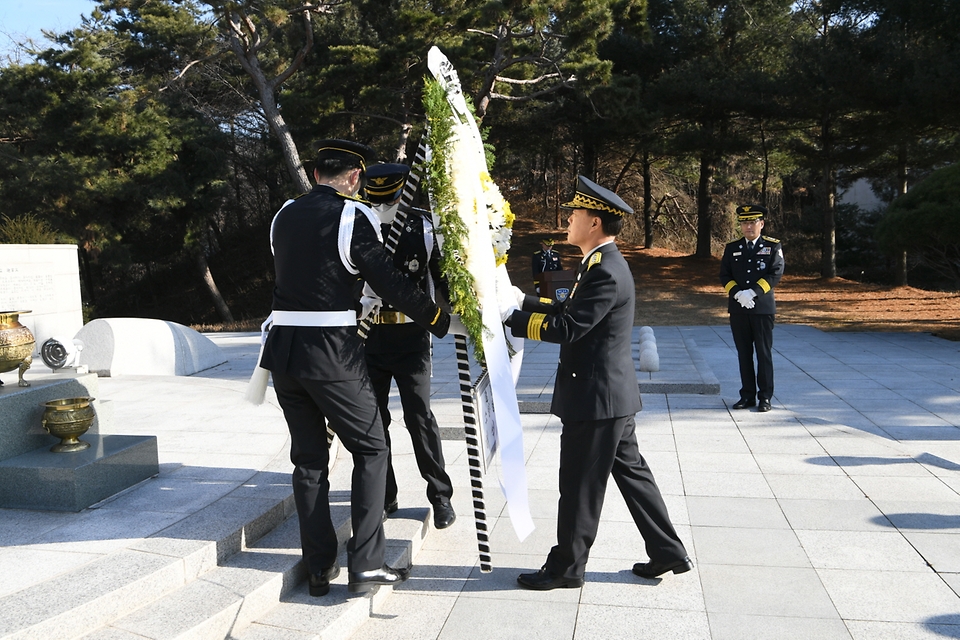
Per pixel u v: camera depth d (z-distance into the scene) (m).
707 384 7.87
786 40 21.34
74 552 3.24
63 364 4.88
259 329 20.88
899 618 3.25
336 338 3.16
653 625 3.22
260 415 6.32
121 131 20.56
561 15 15.67
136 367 9.48
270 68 23.38
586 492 3.43
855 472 5.28
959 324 15.02
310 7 17.47
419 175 3.29
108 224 20.77
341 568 3.57
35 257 10.68
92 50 20.30
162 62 23.89
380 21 20.17
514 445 3.23
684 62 21.00
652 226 30.73
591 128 22.02
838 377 9.27
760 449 5.89
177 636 2.71
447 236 3.10
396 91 17.56
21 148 21.91
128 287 31.11
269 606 3.18
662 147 21.45
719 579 3.65
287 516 4.04
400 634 3.19
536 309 3.71
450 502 4.59
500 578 3.70
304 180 18.98
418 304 3.16
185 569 3.16
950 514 4.44
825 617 3.27
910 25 16.89
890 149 20.27
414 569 3.81
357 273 3.21
